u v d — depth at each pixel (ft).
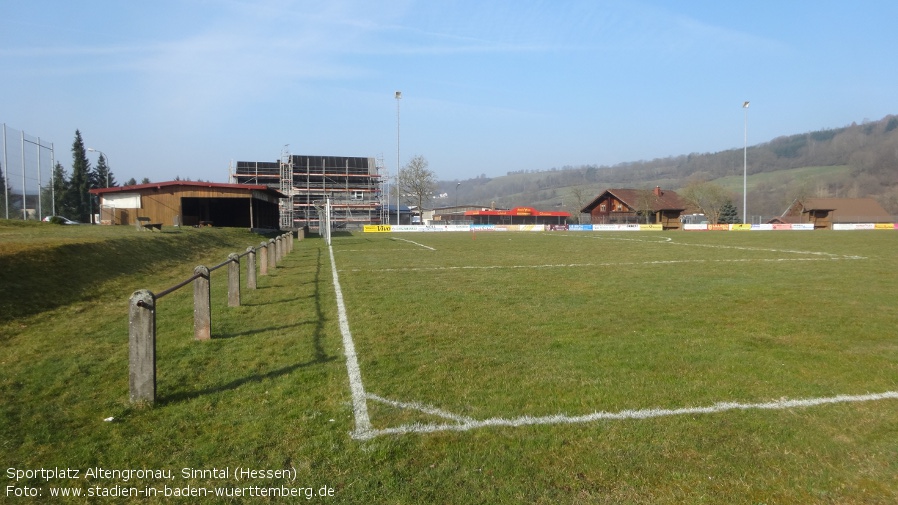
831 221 231.91
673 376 18.97
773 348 22.85
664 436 14.07
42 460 13.12
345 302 35.22
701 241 111.86
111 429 14.84
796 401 16.49
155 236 69.26
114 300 36.35
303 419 15.26
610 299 36.09
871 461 12.85
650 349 22.68
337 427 14.73
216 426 14.92
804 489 11.68
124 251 53.21
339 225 233.35
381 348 23.06
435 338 24.88
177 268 56.44
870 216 245.45
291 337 25.29
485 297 37.14
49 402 16.85
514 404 16.29
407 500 11.21
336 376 19.13
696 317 29.73
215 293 39.83
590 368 19.95
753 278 47.29
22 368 20.35
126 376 19.39
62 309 31.83
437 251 85.66
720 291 39.52
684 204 235.20
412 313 31.22
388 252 83.56
